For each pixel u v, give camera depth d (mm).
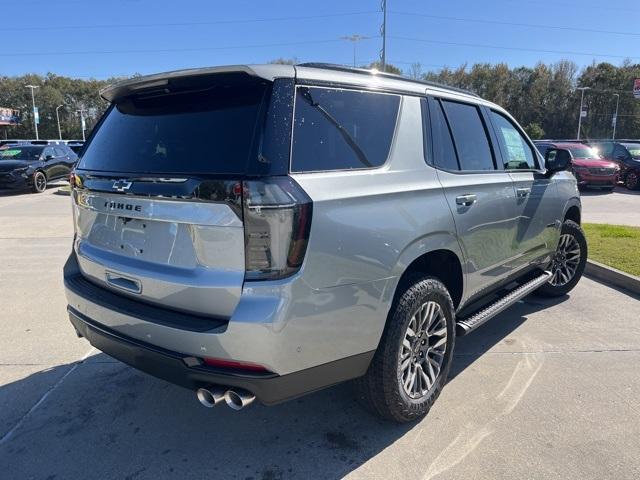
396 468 2627
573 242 5266
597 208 13359
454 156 3316
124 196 2580
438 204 2963
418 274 2939
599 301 5258
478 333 4414
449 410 3166
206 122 2479
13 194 16656
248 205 2141
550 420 3045
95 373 3678
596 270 6133
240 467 2652
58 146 19016
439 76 78562
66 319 4738
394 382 2754
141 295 2570
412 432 2938
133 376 3635
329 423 3041
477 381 3533
